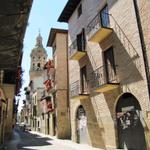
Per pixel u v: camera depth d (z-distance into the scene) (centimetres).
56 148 1630
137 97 1120
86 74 1736
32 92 5903
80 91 1814
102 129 1457
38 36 7331
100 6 1536
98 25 1534
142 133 1097
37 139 2567
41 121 4331
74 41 1959
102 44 1475
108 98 1398
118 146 1284
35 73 6700
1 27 459
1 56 589
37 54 6919
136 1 1161
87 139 1700
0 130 1711
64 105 2672
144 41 1088
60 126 2612
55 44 2909
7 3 396
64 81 2730
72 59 1862
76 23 1992
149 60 1049
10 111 2414
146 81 1054
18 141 2273
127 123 1222
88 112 1681
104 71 1438
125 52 1228
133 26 1166
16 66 668
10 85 1499
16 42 519
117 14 1320
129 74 1190
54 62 2983
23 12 422
